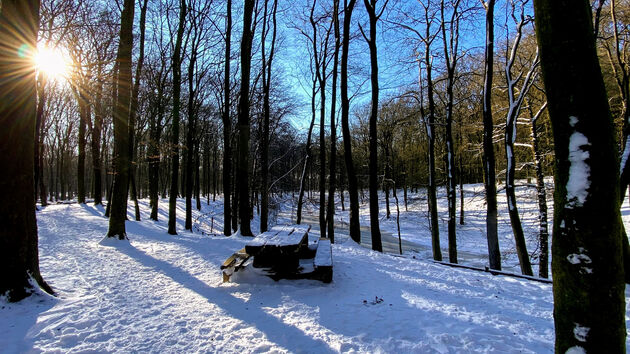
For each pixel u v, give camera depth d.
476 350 3.16
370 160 11.18
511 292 5.13
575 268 2.05
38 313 3.69
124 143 9.07
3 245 3.90
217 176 50.31
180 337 3.32
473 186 32.25
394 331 3.53
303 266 5.32
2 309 3.67
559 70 2.11
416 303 4.45
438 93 13.73
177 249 7.82
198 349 3.10
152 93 16.58
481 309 4.31
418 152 28.19
